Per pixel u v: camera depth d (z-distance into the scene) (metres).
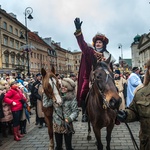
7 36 46.84
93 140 6.45
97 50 5.43
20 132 7.89
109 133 4.72
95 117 4.49
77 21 4.89
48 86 4.75
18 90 7.40
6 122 7.99
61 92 4.73
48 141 6.64
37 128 8.52
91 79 4.56
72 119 4.58
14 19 51.56
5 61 45.47
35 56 64.88
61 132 4.76
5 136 7.52
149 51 74.06
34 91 8.66
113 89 3.70
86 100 5.08
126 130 7.58
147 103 2.74
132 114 2.98
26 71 55.09
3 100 7.16
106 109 4.36
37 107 8.54
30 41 60.75
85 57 4.96
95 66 4.25
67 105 4.73
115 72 9.38
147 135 2.77
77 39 4.90
